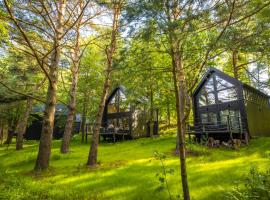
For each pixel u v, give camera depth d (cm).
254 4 514
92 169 1084
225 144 1594
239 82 1927
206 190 744
